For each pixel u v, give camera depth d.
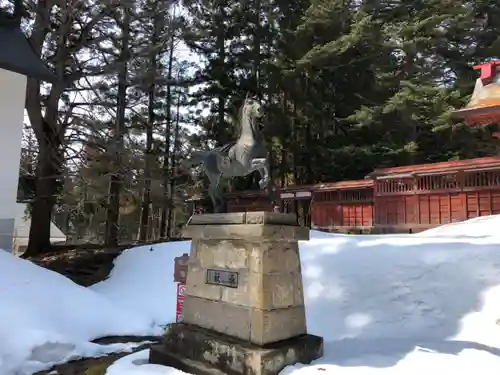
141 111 22.98
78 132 14.67
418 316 7.31
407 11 26.00
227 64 25.14
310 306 8.25
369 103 25.12
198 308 5.85
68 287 8.48
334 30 24.16
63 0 12.98
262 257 5.12
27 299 7.40
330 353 5.57
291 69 24.14
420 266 8.48
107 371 5.56
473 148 25.17
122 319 8.34
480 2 26.23
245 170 7.09
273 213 5.23
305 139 26.81
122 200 21.48
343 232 20.67
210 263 5.81
